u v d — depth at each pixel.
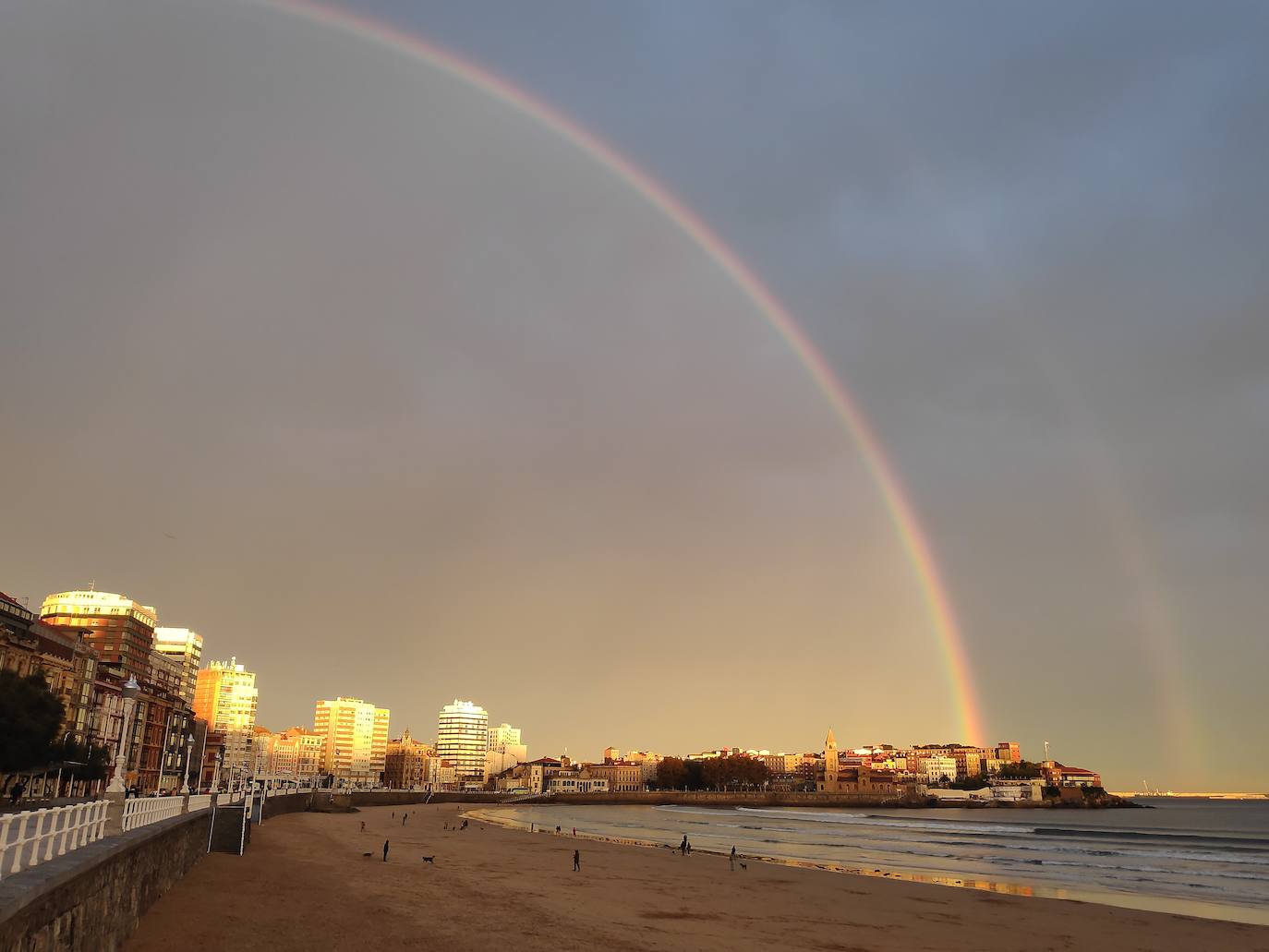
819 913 51.22
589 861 81.12
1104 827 188.12
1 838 14.31
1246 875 82.62
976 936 44.81
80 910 19.31
